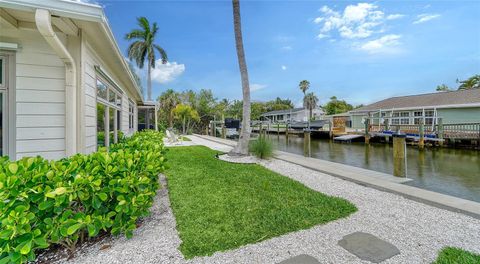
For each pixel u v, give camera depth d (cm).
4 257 176
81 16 274
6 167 191
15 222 172
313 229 258
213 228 258
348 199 364
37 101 320
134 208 229
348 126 2583
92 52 397
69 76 329
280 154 861
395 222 278
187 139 1669
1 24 294
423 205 336
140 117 1922
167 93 2909
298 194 378
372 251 216
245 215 293
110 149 388
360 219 286
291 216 290
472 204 322
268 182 449
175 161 689
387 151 1209
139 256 207
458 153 1062
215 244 226
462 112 1494
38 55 321
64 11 261
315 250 218
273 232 250
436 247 224
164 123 2817
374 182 448
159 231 256
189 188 411
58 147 331
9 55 306
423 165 795
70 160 243
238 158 739
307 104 4197
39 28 254
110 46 391
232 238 237
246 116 777
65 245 209
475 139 1146
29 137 316
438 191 492
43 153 323
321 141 1834
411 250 218
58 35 324
